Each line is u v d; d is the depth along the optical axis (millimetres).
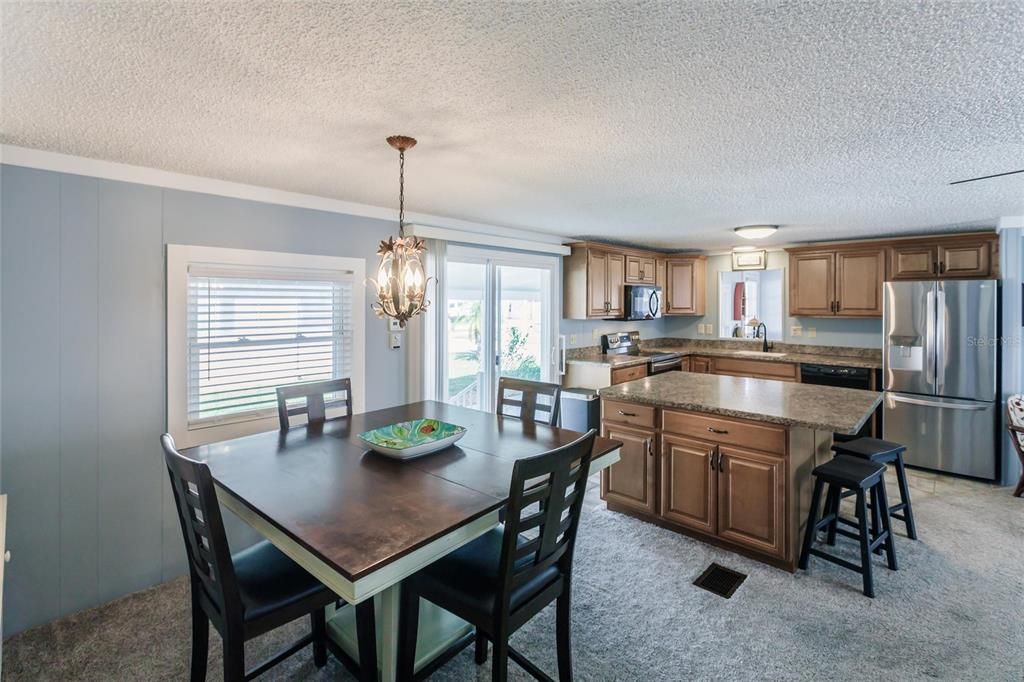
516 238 4574
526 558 1754
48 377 2328
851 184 2861
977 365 4137
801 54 1414
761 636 2164
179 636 2238
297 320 3207
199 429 2805
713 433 2902
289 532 1456
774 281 6027
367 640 1683
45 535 2340
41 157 2273
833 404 2896
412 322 3768
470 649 2125
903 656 2029
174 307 2666
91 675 1994
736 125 1963
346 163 2473
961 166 2508
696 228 4461
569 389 5141
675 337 6844
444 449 2252
